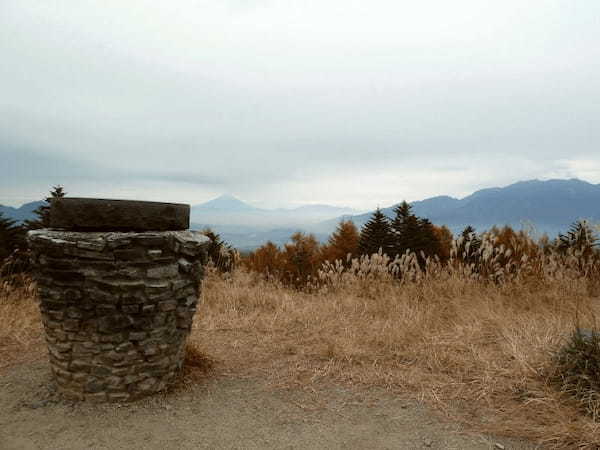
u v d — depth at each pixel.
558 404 3.17
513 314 5.61
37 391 3.70
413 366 4.27
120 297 3.36
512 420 3.14
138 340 3.48
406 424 3.17
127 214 3.49
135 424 3.19
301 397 3.67
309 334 5.44
